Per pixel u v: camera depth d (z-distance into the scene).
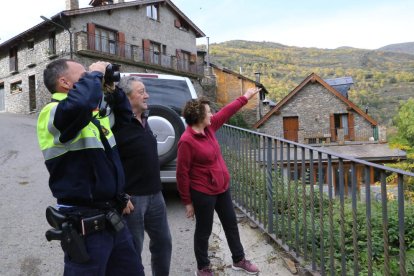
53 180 2.18
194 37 35.47
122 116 2.73
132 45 27.72
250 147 4.81
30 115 26.38
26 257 4.06
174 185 5.80
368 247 2.75
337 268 3.74
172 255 4.08
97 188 2.18
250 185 4.82
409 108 34.75
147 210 2.91
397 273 4.04
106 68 2.38
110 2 29.98
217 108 32.38
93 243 2.15
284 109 30.84
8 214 5.32
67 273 2.16
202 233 3.44
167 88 5.88
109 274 2.38
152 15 30.83
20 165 8.65
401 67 193.88
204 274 3.46
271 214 4.19
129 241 2.40
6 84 30.00
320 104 30.58
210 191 3.39
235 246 3.59
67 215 2.14
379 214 5.23
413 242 4.71
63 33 24.22
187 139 3.35
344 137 30.42
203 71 35.12
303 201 3.56
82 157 2.17
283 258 3.84
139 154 2.82
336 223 4.80
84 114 2.04
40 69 26.19
